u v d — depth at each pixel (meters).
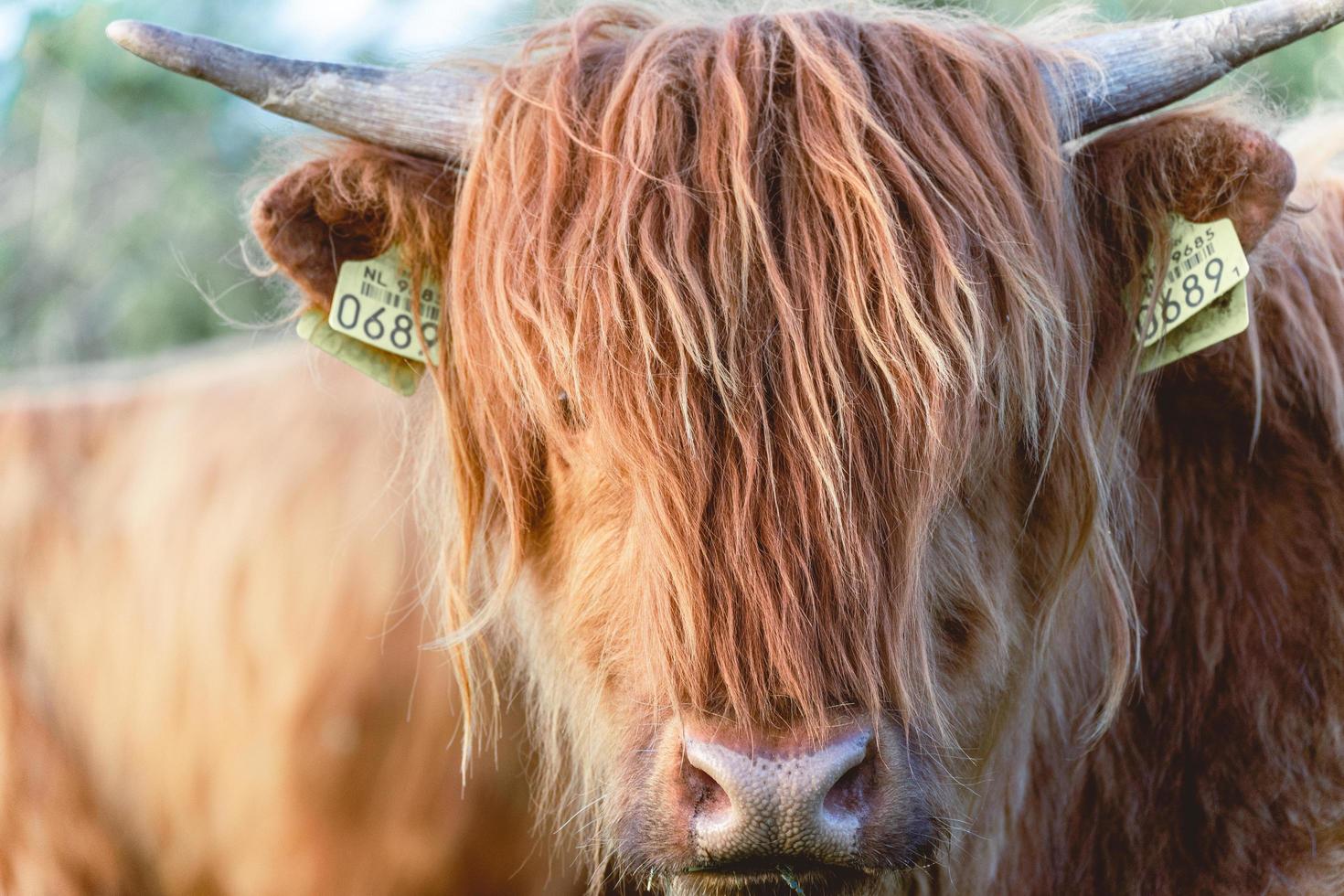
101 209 11.03
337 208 2.88
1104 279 2.97
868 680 2.38
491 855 4.09
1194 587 3.30
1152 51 2.89
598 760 2.88
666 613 2.43
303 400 4.39
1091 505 2.86
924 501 2.46
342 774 4.16
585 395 2.55
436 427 3.36
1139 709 3.35
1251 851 3.19
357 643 4.14
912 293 2.48
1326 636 3.16
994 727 3.04
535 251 2.62
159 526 4.40
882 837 2.38
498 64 3.04
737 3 3.15
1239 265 2.75
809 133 2.53
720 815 2.36
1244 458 3.26
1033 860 3.46
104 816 4.42
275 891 4.29
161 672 4.33
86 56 10.91
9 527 4.45
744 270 2.42
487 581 3.24
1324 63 8.64
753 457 2.39
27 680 4.34
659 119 2.58
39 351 10.56
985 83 2.75
